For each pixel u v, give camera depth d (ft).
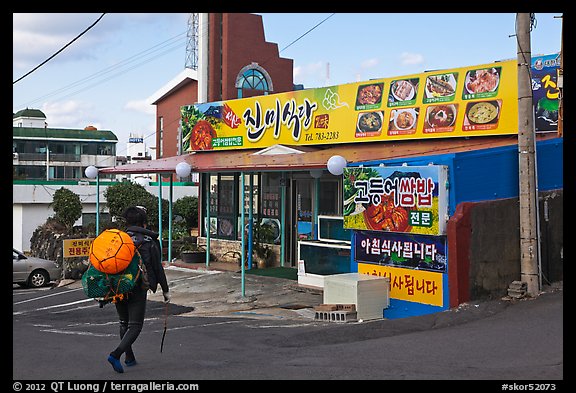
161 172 59.67
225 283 51.85
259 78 86.84
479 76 45.42
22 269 67.92
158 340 29.48
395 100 50.62
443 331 27.45
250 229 58.75
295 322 34.83
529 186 33.12
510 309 30.78
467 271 32.04
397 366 21.58
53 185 111.75
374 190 35.88
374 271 36.50
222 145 66.18
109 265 20.36
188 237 79.46
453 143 46.32
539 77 43.39
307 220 57.21
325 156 49.62
